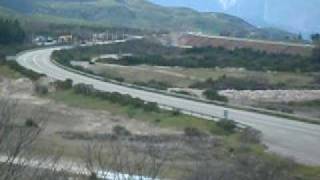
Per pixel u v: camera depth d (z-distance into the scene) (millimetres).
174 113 47156
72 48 125312
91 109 51188
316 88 82000
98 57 114000
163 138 39219
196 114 47625
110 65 98500
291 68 104625
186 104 55531
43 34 153500
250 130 40625
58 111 49312
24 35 129250
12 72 69250
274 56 120062
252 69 104250
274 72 101250
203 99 58781
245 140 38719
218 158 29781
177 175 15609
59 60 95250
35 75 67750
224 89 78188
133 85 67938
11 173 6250
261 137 40500
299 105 68125
